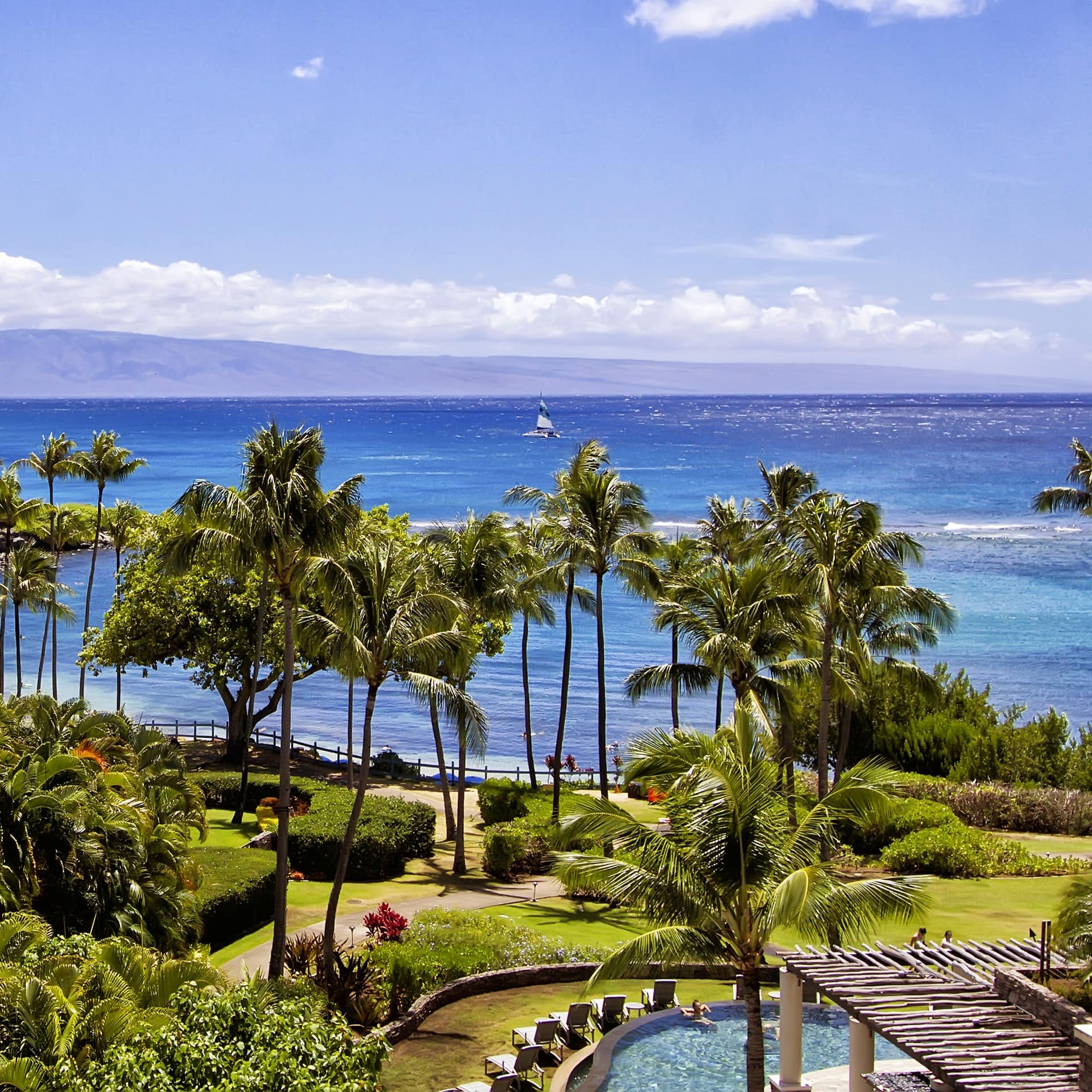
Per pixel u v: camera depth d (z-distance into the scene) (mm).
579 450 46281
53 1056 15141
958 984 16906
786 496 52469
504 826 40312
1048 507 50812
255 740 61500
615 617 95750
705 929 18031
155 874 24812
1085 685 71500
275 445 28344
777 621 36594
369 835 38156
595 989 28078
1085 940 16141
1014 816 47094
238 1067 14211
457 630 29828
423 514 145875
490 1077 22469
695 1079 22031
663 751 19578
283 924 26656
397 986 26047
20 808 22422
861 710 53062
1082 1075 13258
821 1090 19312
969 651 79750
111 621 53781
